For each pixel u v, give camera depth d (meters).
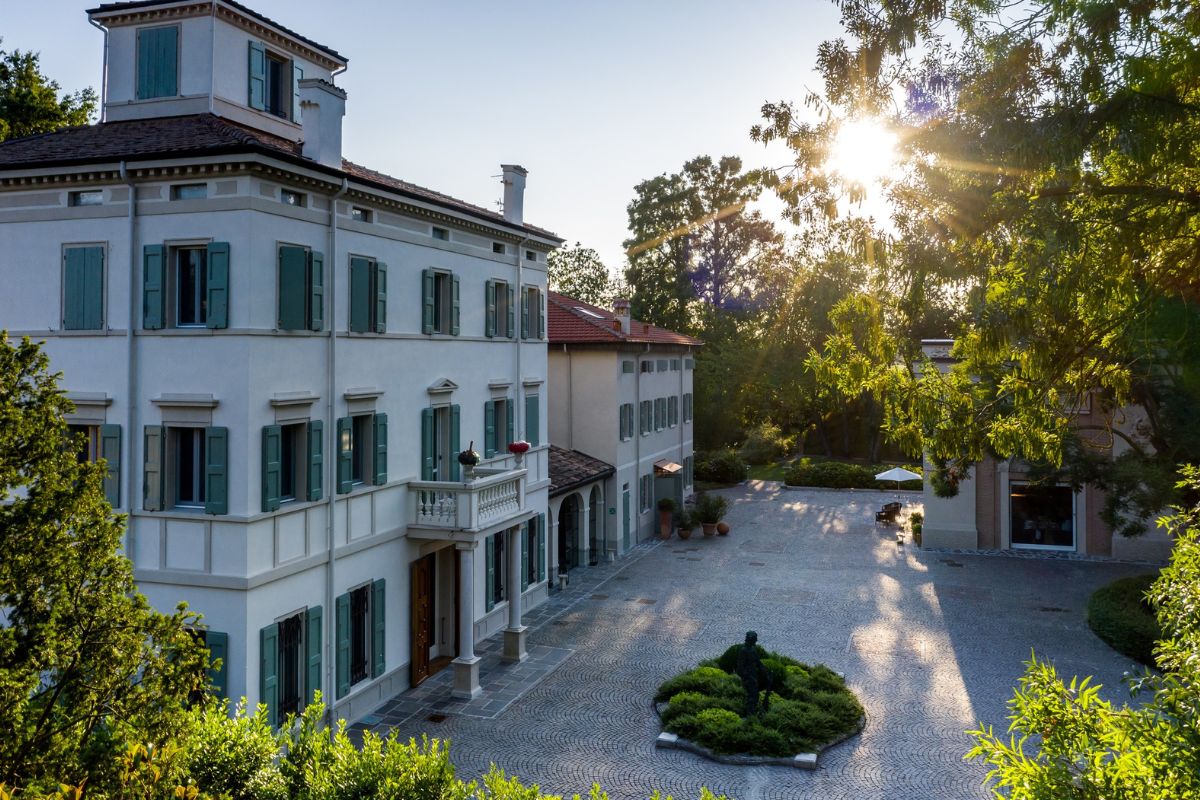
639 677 20.16
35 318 16.28
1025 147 8.81
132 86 19.08
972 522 33.94
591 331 33.53
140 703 7.96
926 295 11.10
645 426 36.78
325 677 16.97
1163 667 7.76
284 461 16.38
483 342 23.11
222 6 18.47
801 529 38.72
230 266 14.93
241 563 14.92
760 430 62.19
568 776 15.23
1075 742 7.20
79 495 7.97
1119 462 22.48
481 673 20.52
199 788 8.86
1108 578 29.22
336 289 17.11
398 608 19.38
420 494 19.61
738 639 22.95
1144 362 19.53
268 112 20.23
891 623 24.34
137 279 15.53
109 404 15.69
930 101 9.67
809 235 11.38
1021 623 24.25
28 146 17.52
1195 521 9.17
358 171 19.52
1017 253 10.18
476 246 22.67
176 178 15.20
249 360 14.86
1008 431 12.09
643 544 35.81
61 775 7.38
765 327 61.47
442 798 8.68
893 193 10.20
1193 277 10.41
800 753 15.74
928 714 17.86
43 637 7.42
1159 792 6.39
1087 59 8.62
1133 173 9.99
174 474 15.55
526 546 25.80
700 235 63.22
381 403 18.64
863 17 9.98
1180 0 8.51
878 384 12.55
